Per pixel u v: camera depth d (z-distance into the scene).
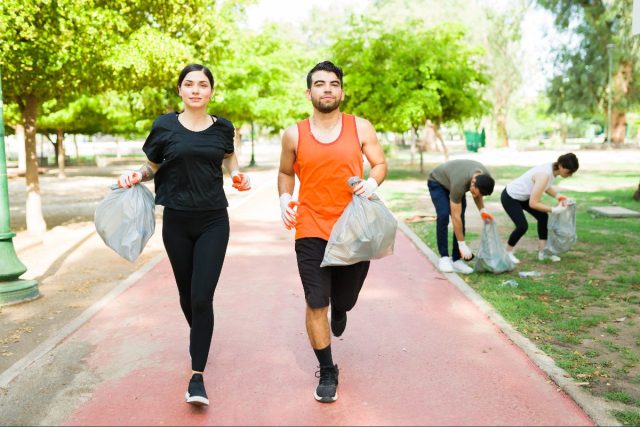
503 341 4.72
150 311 5.68
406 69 20.69
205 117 3.79
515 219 7.39
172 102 25.23
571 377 3.93
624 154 37.94
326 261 3.43
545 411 3.52
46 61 9.30
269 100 28.17
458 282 6.58
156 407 3.63
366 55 21.28
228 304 5.89
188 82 3.65
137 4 9.99
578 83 39.88
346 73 22.00
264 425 3.39
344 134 3.65
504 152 46.97
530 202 7.20
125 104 26.58
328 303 3.63
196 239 3.82
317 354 3.68
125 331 5.08
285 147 3.75
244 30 28.66
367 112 21.19
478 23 44.44
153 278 7.07
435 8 42.56
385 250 3.55
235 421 3.44
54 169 35.75
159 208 14.43
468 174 6.62
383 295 6.16
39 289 6.64
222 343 4.75
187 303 4.02
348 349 4.57
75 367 4.28
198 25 11.01
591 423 3.37
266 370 4.18
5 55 8.62
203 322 3.66
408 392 3.80
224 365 4.29
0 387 3.94
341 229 3.42
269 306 5.80
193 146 3.64
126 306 5.86
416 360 4.34
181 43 10.95
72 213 14.27
